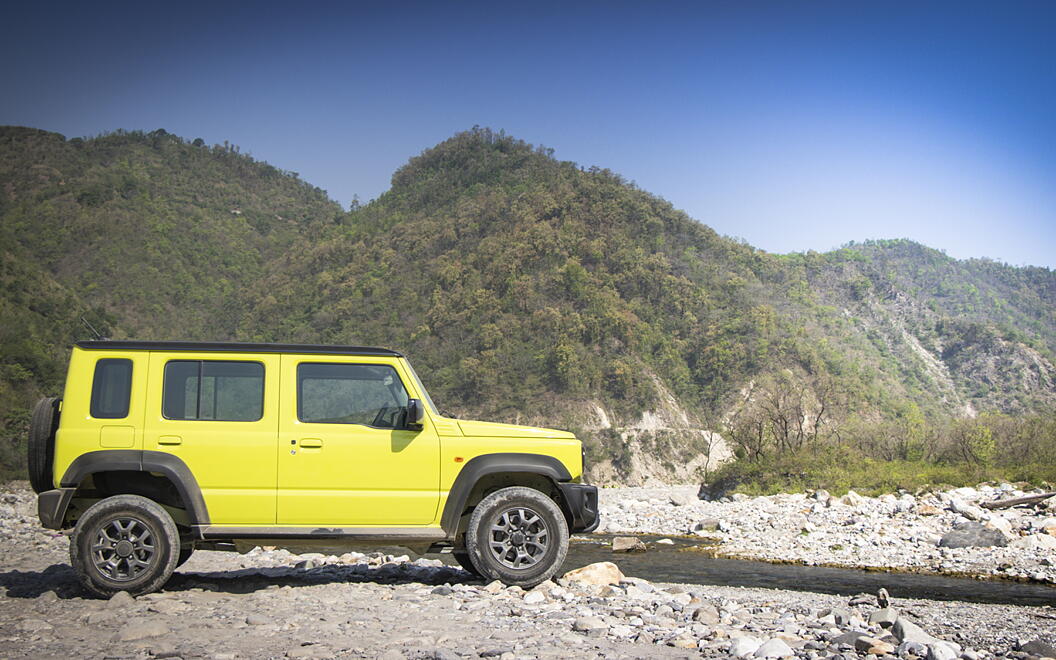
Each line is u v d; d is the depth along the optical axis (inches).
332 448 291.1
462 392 5748.0
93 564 273.1
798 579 523.2
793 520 780.0
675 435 5221.5
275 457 287.9
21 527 554.3
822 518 775.1
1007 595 465.1
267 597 278.5
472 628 234.4
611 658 203.6
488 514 295.9
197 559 415.8
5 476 1407.5
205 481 283.7
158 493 295.4
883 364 7347.4
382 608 261.3
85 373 284.2
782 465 1258.0
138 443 282.0
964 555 591.8
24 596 282.4
